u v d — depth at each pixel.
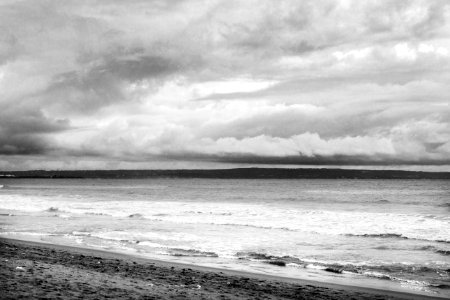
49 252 16.30
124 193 78.81
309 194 76.12
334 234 22.69
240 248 18.55
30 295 8.39
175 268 13.84
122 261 14.80
